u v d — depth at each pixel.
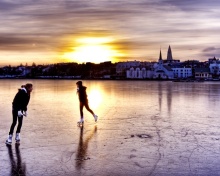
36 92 41.62
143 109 19.72
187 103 24.09
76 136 11.02
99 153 8.78
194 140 10.45
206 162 7.97
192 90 49.00
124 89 53.53
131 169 7.42
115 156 8.49
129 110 19.11
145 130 12.20
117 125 13.38
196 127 12.90
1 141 10.27
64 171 7.27
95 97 31.36
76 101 26.11
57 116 16.28
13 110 10.02
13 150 9.11
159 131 12.01
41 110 19.16
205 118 15.57
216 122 14.25
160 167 7.56
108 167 7.56
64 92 41.69
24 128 12.59
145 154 8.70
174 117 15.91
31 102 25.06
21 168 7.48
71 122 14.21
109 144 9.84
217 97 31.28
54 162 7.95
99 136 11.03
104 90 49.38
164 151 9.02
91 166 7.63
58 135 11.19
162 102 25.08
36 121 14.49
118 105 22.42
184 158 8.32
